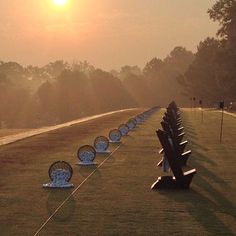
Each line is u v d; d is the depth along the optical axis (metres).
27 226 16.25
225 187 23.02
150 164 30.11
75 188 22.36
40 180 24.28
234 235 15.59
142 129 58.72
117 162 30.86
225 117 88.69
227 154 35.41
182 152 33.03
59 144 41.34
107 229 16.05
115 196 20.80
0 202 19.55
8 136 49.81
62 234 15.46
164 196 20.97
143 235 15.47
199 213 18.17
